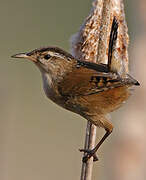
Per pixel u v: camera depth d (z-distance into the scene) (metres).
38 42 19.88
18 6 20.94
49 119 17.42
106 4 10.34
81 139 17.19
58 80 10.47
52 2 21.06
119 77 9.90
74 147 16.78
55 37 20.30
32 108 17.34
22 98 17.17
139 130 11.45
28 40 19.86
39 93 17.75
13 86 12.10
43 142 16.44
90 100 10.16
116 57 9.97
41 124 17.06
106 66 10.20
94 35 10.45
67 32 20.44
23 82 17.53
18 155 14.02
